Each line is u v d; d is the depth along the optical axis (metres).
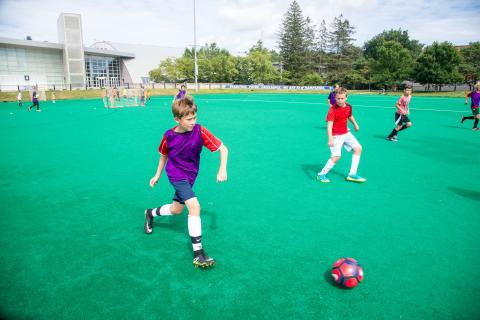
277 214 4.55
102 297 2.77
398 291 2.85
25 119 16.73
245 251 3.53
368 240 3.78
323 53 92.00
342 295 2.80
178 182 3.32
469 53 73.25
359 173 6.72
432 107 25.31
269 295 2.80
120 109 23.34
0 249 3.57
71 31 55.94
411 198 5.22
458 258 3.39
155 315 2.56
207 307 2.65
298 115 18.62
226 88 65.81
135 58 72.19
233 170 6.93
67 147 9.40
